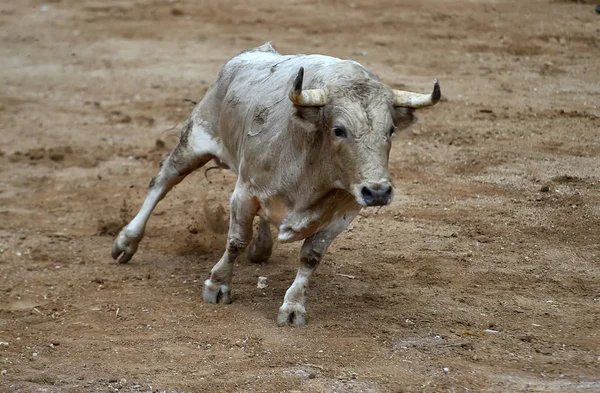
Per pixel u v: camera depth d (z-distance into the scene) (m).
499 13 47.81
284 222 18.22
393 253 22.55
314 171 17.27
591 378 16.03
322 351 17.27
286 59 19.59
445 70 39.72
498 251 22.44
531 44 42.81
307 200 17.64
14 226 26.73
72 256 24.17
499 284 20.58
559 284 20.48
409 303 19.56
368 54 42.53
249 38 46.62
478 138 31.02
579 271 21.16
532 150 29.48
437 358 16.95
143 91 40.19
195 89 39.94
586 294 19.97
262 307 19.62
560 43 42.78
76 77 42.75
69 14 53.66
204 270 22.55
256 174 18.45
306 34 46.56
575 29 44.59
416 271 21.38
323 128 16.81
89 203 28.50
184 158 21.84
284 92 18.33
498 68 39.66
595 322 18.52
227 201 27.52
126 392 16.08
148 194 22.88
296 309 18.53
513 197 25.88
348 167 16.36
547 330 18.22
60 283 22.19
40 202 28.81
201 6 53.12
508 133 31.31
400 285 20.62
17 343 18.52
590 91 35.78
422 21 47.25
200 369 16.81
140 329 18.89
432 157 29.58
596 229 23.38
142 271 22.72
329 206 17.80
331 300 19.81
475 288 20.39
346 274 21.33
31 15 53.78
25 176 31.30
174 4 53.97
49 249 24.75
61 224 26.86
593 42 42.69
